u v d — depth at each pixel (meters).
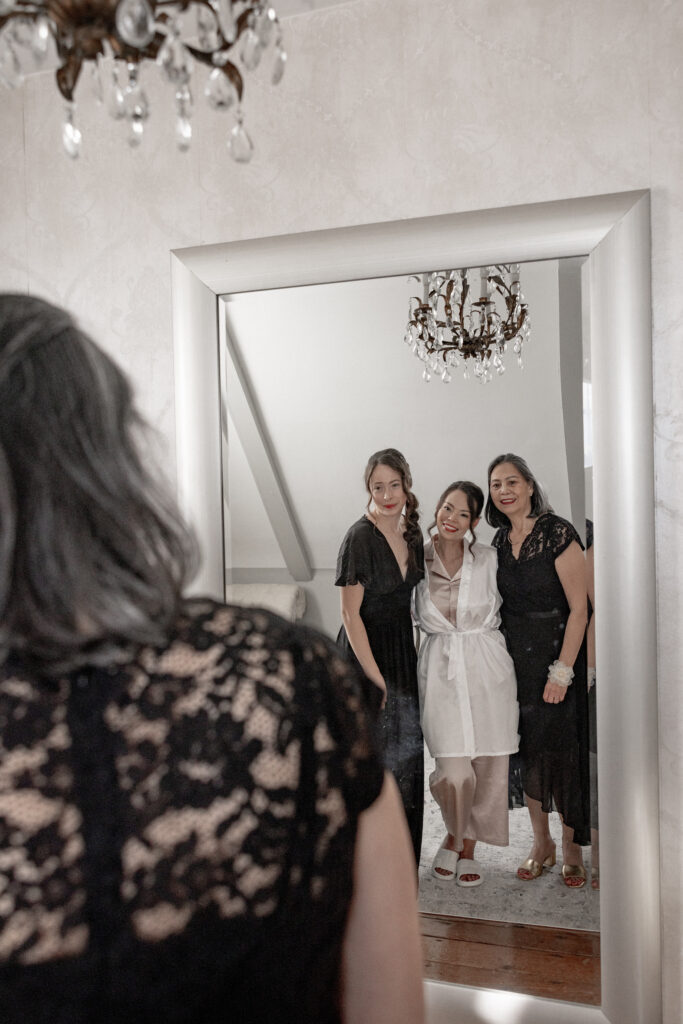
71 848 0.57
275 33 1.05
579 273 1.89
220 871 0.59
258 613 0.70
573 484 1.92
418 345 2.01
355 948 0.74
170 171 2.21
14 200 2.36
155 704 0.60
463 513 2.00
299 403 2.10
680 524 1.85
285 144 2.11
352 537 2.07
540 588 1.95
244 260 2.10
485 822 2.00
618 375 1.85
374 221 2.05
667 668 1.87
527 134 1.93
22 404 0.61
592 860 1.93
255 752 0.61
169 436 2.22
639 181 1.86
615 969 1.88
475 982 2.00
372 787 0.69
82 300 2.30
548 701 1.95
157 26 1.10
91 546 0.60
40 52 1.01
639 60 1.85
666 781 1.88
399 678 2.05
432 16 2.00
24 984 0.56
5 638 0.58
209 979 0.59
